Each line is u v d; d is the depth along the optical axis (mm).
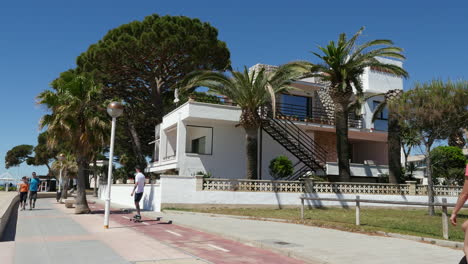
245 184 19734
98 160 47312
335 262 6863
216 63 30750
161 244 8883
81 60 30500
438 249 8453
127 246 8508
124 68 29688
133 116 36125
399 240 9758
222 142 24844
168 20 29516
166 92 34500
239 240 9703
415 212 19797
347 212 18219
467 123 18109
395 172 23016
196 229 11922
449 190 24109
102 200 31000
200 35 29969
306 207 20266
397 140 23234
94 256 7328
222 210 18297
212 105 23406
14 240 9531
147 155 44719
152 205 19547
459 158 32094
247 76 20547
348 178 21812
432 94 17656
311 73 24062
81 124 17031
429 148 18875
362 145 33406
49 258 7133
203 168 24047
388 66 21344
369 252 7906
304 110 28641
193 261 6984
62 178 33969
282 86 21531
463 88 17359
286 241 9211
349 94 21953
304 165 26469
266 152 25797
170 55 27938
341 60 21734
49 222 13328
